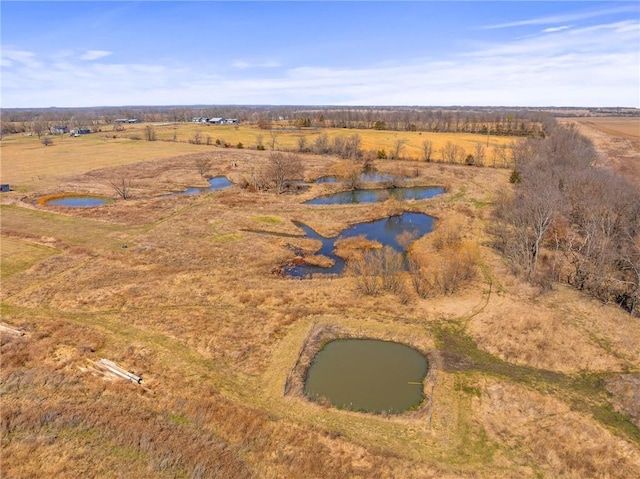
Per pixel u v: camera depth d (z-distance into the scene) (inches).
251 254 1887.3
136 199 2864.2
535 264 1596.9
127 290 1492.4
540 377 1069.8
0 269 1678.2
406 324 1311.5
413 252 1895.9
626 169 2871.6
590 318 1317.7
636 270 1342.3
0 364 1071.0
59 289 1504.7
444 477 783.7
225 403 963.3
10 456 794.2
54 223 2273.6
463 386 1037.8
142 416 908.6
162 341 1200.2
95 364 1084.5
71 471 765.9
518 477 784.9
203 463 784.9
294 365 1115.9
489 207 2615.7
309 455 824.3
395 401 1000.9
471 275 1606.8
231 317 1334.9
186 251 1895.9
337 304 1422.2
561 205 1674.5
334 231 2261.3
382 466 805.2
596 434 881.5
